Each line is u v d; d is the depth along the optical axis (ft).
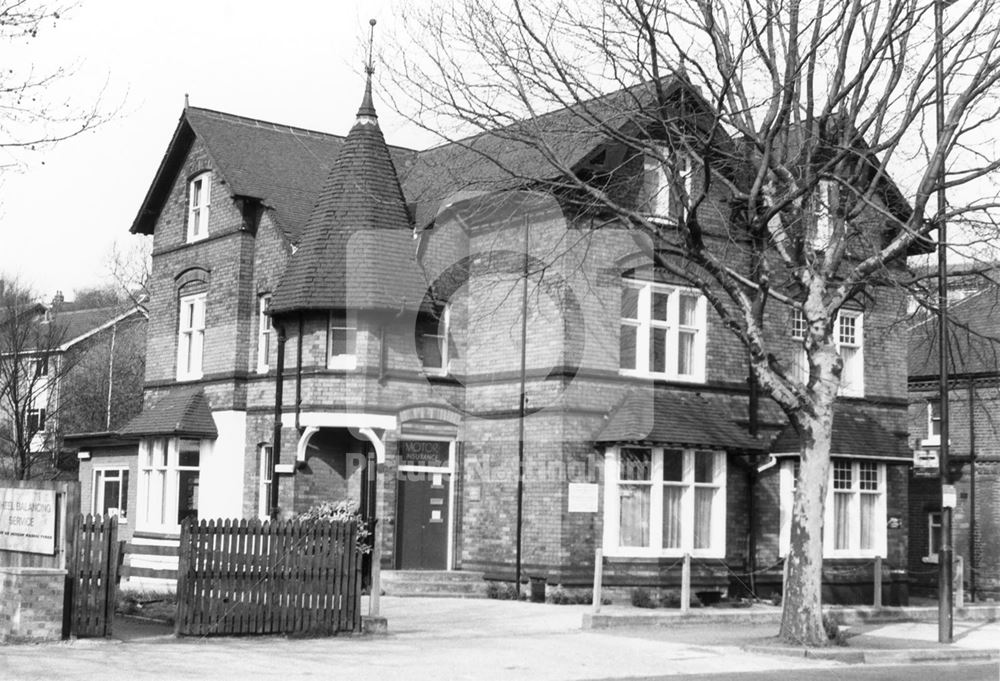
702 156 62.23
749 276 88.53
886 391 102.22
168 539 101.45
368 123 91.66
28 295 175.22
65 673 43.83
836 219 66.49
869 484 99.55
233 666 47.34
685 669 53.31
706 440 87.92
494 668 50.37
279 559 58.13
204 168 108.17
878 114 63.72
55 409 168.04
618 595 84.07
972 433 108.99
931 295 71.97
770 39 63.21
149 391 112.06
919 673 55.62
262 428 98.12
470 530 86.89
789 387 64.44
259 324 101.24
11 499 56.54
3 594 52.85
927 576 116.98
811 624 63.10
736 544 92.63
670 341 89.66
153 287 114.01
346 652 53.06
